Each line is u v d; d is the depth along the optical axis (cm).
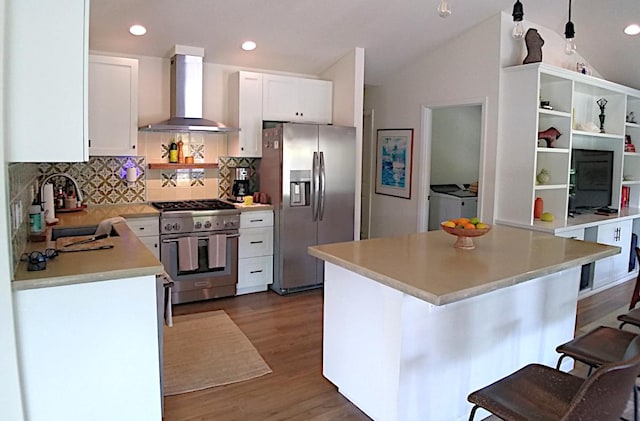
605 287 523
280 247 470
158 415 227
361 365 257
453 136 671
